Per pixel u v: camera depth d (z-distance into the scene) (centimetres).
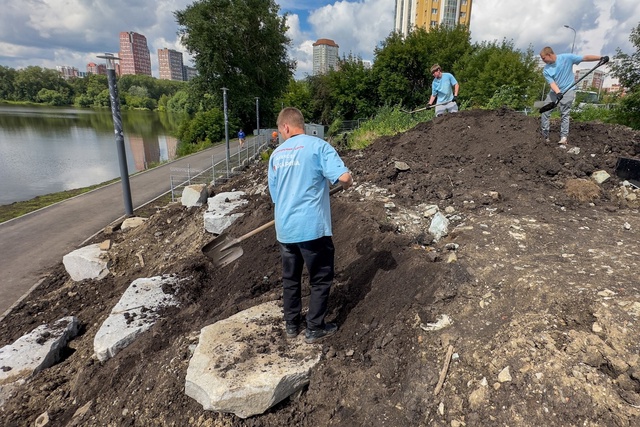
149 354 372
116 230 937
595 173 555
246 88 3931
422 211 479
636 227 404
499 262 334
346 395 270
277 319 348
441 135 748
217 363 288
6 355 424
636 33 1448
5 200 1661
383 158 728
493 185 539
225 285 470
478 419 226
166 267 605
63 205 1245
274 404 270
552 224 408
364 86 3656
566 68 626
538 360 236
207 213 689
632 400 206
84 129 5238
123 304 459
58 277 731
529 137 651
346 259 412
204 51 3584
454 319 290
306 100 4544
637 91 1430
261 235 537
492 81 2683
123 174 991
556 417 211
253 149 2166
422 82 3509
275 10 4047
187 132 3944
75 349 462
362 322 325
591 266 310
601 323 244
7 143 3725
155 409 294
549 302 272
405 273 340
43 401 375
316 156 290
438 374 256
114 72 930
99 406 334
